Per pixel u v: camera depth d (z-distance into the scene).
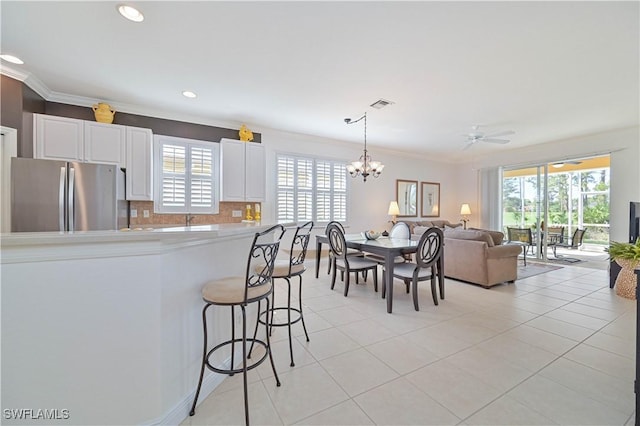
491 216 6.96
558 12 1.94
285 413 1.48
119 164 3.51
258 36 2.25
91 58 2.60
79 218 2.94
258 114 4.16
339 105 3.75
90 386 1.22
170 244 1.40
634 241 3.70
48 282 1.14
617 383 1.73
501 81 3.01
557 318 2.79
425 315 2.88
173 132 4.18
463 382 1.75
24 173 2.75
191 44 2.37
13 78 2.84
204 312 1.49
